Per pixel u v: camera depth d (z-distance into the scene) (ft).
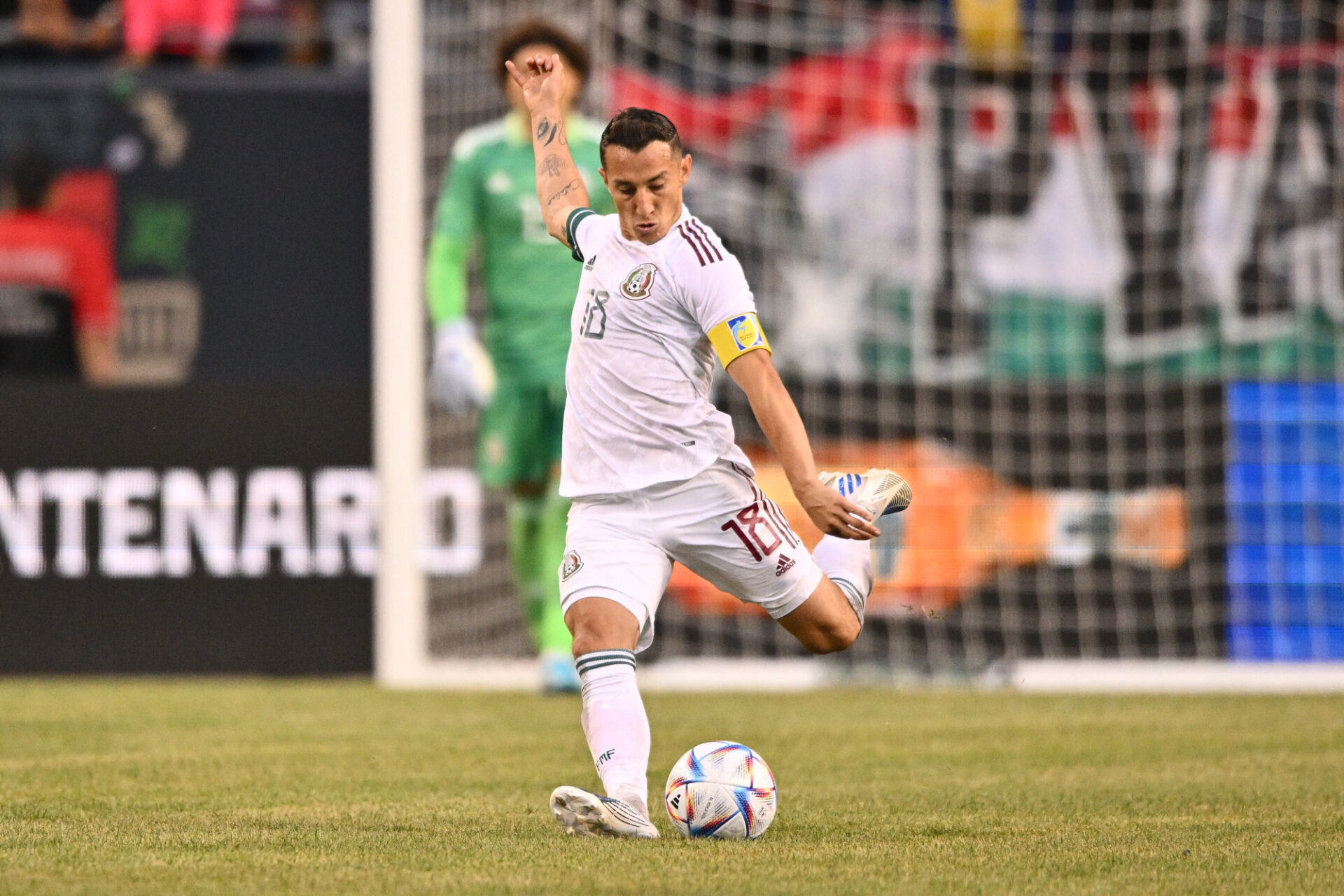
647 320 42.11
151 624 103.71
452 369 90.84
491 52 110.93
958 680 105.91
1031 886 35.19
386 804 49.65
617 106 115.55
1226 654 107.04
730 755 42.93
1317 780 56.70
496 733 71.97
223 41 124.77
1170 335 113.29
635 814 40.83
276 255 107.55
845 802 50.78
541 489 92.84
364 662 104.99
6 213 107.34
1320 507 108.88
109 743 67.82
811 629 44.96
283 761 61.62
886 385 113.60
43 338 107.45
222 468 104.37
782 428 40.60
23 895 33.32
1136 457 110.22
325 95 107.96
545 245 90.99
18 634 102.94
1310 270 114.42
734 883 34.76
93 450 103.71
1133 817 47.50
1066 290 114.52
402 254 103.65
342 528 104.99
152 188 107.65
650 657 106.32
